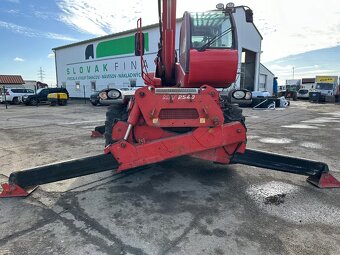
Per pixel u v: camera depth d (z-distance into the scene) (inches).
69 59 1298.0
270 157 147.3
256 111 666.8
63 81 1370.6
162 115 134.3
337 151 236.5
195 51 148.6
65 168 134.6
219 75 151.3
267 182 159.6
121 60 1044.5
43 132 335.3
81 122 436.8
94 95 820.6
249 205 128.9
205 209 124.6
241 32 918.4
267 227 108.7
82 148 245.1
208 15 161.9
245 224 111.0
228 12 162.6
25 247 95.3
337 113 619.5
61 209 124.7
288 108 781.3
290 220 114.5
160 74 187.8
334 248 94.8
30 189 143.9
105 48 1097.4
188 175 171.8
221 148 143.8
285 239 100.2
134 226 109.3
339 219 115.5
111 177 167.8
